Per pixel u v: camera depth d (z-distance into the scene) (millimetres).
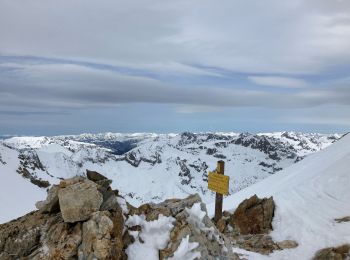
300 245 20453
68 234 11141
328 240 20062
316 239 20562
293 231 22000
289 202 25391
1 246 11047
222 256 12500
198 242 12188
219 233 13117
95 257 10477
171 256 11711
